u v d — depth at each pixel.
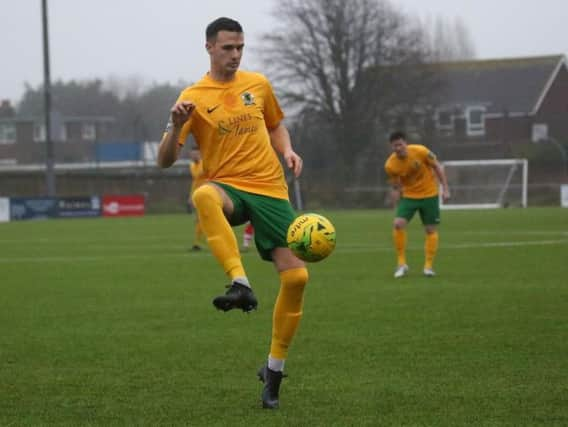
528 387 20.92
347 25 181.12
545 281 42.31
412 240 76.38
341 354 25.33
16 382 22.44
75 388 21.69
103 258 62.19
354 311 33.62
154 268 54.06
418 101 187.38
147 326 31.20
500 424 17.88
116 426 18.25
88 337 29.03
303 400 20.23
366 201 172.12
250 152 20.44
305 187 173.38
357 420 18.39
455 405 19.44
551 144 189.12
